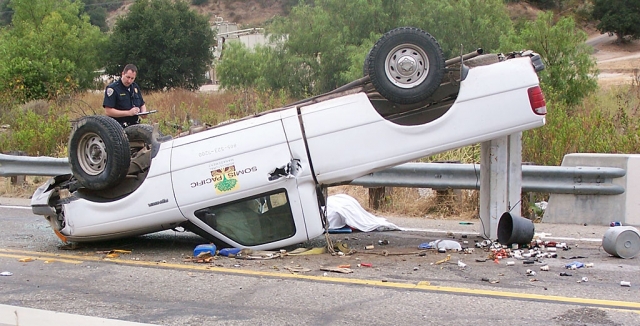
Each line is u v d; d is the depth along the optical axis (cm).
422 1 2895
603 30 7300
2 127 1950
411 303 554
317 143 712
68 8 4712
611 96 2008
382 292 588
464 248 768
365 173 721
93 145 738
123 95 905
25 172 1243
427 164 993
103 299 580
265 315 530
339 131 711
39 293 600
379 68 695
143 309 550
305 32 3014
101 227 750
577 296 568
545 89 1870
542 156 1171
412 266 683
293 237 729
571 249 762
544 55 2081
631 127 1355
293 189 720
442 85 730
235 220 738
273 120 719
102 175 725
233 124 731
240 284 623
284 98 2253
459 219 1002
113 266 700
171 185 729
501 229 778
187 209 730
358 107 711
